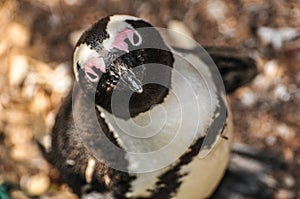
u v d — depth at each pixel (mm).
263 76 2898
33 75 2941
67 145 2746
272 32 2916
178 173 2713
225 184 2859
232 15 2934
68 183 2785
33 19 2979
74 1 2975
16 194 2877
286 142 2879
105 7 2965
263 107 2893
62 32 2967
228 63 2793
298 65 2902
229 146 2750
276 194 2855
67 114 2762
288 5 2930
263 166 2867
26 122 2920
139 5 2953
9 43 2969
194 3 2943
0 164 2904
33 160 2896
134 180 2715
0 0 2990
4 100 2939
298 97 2893
